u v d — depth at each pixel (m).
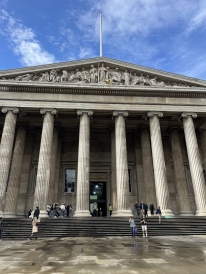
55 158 31.86
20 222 21.02
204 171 34.59
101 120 33.06
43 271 7.39
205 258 9.34
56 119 33.00
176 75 31.25
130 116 31.75
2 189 24.41
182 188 31.59
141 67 30.98
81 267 7.91
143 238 17.59
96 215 28.42
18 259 9.42
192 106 29.92
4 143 25.89
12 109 27.44
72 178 35.06
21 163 31.30
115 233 19.64
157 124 28.64
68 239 17.22
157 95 29.77
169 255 10.05
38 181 24.72
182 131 36.50
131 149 36.50
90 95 28.95
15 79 28.78
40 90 28.33
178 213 32.44
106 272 7.21
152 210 27.27
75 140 36.69
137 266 7.99
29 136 35.44
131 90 29.17
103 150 36.47
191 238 17.36
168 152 36.31
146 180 31.58
